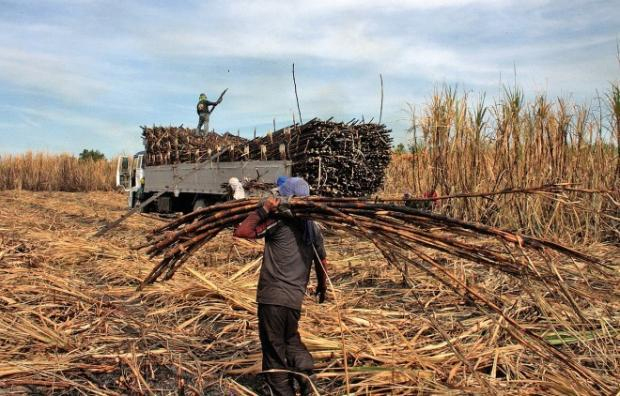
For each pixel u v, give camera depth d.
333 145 12.12
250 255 9.41
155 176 18.27
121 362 4.48
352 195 12.82
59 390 4.07
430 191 12.21
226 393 4.00
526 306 5.74
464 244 3.29
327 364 4.39
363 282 7.29
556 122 10.88
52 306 5.97
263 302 3.76
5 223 13.91
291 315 3.77
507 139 11.34
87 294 6.65
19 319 5.40
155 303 6.46
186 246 3.90
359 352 4.42
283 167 12.05
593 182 10.36
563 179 10.63
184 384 4.08
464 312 5.78
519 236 3.19
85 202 25.42
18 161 38.00
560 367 3.84
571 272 6.99
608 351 4.52
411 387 3.76
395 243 3.38
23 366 4.28
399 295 6.58
